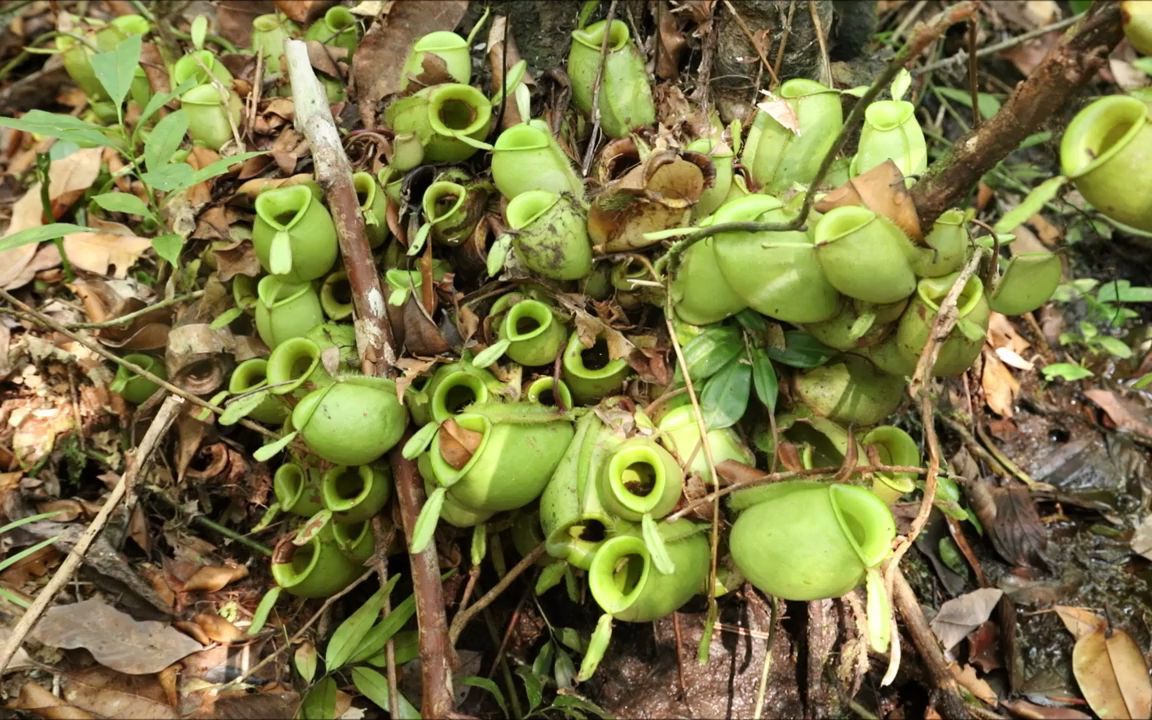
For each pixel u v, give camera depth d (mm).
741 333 406
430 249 420
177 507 486
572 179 411
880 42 738
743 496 367
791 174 415
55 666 426
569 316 411
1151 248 694
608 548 351
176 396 424
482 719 455
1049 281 352
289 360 406
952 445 584
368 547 423
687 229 365
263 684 445
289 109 489
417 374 397
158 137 425
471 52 550
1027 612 535
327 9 562
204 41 601
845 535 318
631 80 450
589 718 459
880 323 363
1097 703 496
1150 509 582
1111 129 287
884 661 497
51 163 587
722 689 479
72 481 502
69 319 542
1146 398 632
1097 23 264
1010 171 719
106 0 723
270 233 399
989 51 658
